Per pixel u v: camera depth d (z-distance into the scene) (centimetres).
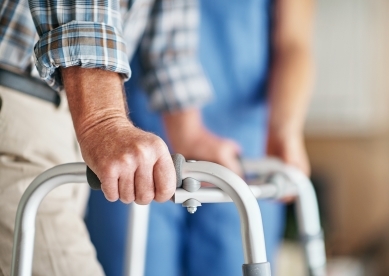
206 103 213
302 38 214
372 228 407
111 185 85
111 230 193
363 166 407
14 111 116
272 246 205
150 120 201
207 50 213
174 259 198
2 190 112
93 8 96
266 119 218
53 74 99
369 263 401
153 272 195
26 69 117
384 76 404
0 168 113
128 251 142
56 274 111
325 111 408
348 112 406
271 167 147
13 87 116
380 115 405
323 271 146
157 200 87
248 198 92
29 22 114
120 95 94
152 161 85
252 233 91
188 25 180
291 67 209
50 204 115
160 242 195
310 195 146
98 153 86
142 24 141
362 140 408
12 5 113
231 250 199
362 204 408
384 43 404
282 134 202
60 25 96
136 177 85
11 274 95
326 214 410
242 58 213
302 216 146
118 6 100
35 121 118
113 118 90
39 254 111
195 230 199
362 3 402
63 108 124
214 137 175
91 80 94
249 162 150
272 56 216
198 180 92
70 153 127
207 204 197
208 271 200
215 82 213
